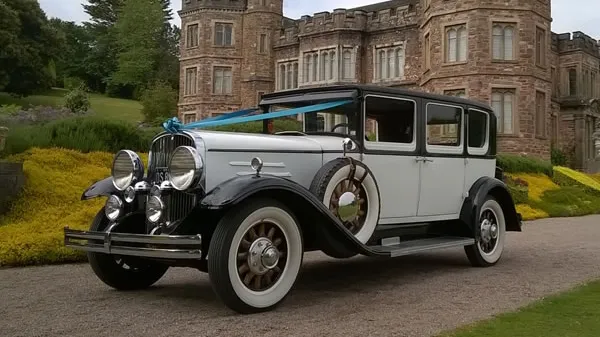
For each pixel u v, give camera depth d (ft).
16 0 156.25
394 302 17.54
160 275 19.85
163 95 152.76
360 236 18.67
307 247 18.79
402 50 109.70
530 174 75.72
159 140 17.47
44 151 36.52
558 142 119.96
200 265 17.15
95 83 235.81
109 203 17.88
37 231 27.25
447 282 20.94
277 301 16.35
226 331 14.10
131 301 17.53
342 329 14.30
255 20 131.75
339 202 18.12
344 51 114.83
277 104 22.00
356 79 113.80
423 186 22.02
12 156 34.88
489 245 25.04
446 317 15.57
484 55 85.61
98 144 39.34
